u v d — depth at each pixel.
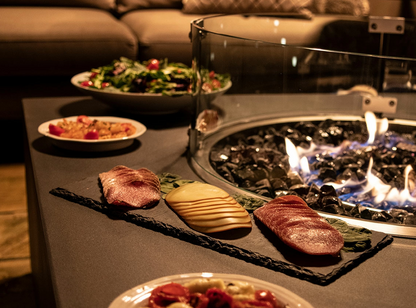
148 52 1.88
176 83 1.23
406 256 0.61
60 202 0.74
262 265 0.57
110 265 0.57
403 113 1.16
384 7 2.04
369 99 1.17
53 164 0.91
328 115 1.26
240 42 1.04
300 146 1.13
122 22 2.13
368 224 0.68
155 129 1.18
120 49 1.84
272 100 1.23
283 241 0.59
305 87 1.13
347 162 1.00
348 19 1.44
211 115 1.09
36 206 0.80
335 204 0.77
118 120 1.09
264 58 1.09
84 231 0.65
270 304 0.43
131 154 0.98
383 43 1.43
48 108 1.33
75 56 1.80
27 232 1.36
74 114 1.27
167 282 0.49
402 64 1.07
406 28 1.40
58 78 1.85
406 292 0.53
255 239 0.62
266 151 1.04
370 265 0.58
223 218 0.64
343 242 0.58
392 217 0.74
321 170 0.94
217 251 0.61
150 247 0.61
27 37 1.73
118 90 1.22
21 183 1.65
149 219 0.66
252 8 2.11
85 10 2.09
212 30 1.15
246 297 0.44
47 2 2.13
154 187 0.74
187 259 0.59
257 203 0.73
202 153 1.01
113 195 0.70
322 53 1.08
